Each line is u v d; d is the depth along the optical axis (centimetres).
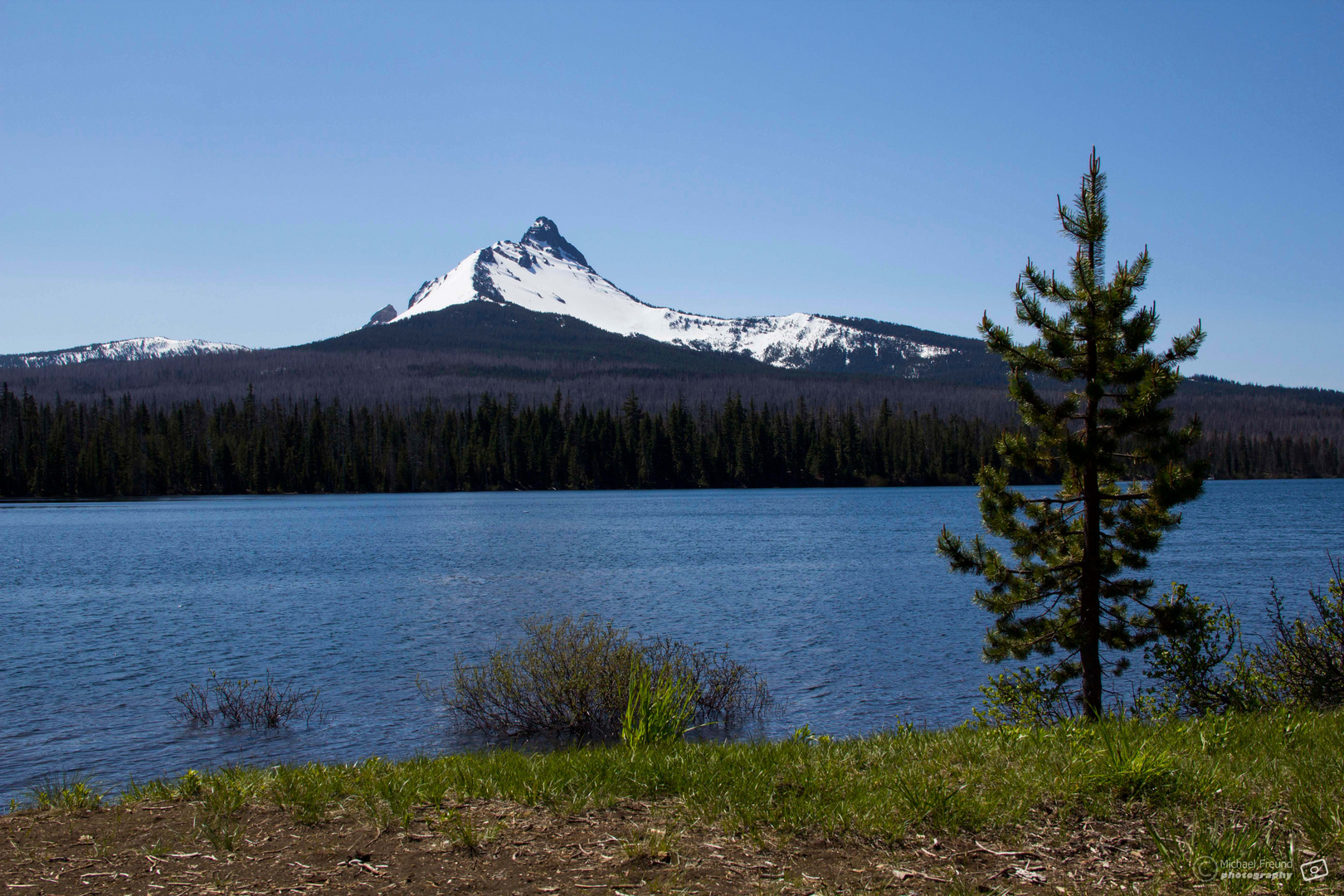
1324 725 884
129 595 3706
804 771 768
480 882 557
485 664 2272
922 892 529
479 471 15900
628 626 2847
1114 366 1100
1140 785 675
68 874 583
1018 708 1184
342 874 574
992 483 1210
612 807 701
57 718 1798
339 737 1638
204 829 662
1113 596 1177
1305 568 4141
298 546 5997
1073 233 1157
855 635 2659
